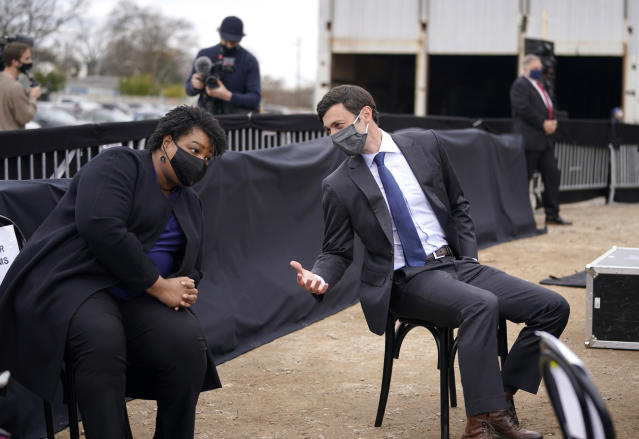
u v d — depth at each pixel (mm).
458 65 22312
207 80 6969
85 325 2740
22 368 2812
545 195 10086
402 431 3607
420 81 14406
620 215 11305
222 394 4113
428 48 14273
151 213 2988
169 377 2914
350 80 17484
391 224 3432
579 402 1705
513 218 8875
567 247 8375
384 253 3441
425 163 3576
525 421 3686
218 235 4809
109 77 77750
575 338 5047
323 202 3543
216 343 4559
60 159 4449
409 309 3412
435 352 4871
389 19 14383
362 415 3816
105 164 2947
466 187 8062
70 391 2902
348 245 3500
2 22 36031
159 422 2994
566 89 22828
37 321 2791
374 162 3512
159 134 3027
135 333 2916
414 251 3471
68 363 2871
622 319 4754
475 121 10297
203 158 3027
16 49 6672
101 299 2854
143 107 49719
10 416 3299
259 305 5043
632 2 13898
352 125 3422
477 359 3086
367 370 4512
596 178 12750
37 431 3469
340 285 5918
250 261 5105
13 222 3232
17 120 6543
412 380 4336
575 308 5805
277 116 6984
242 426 3672
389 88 19484
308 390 4180
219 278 4797
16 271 2893
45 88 58500
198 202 3199
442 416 3334
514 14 13930
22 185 3467
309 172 5660
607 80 22234
